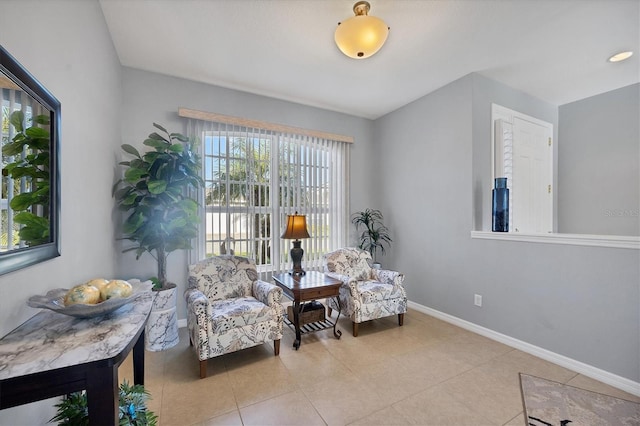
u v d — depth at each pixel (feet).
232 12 6.70
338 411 5.48
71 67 5.01
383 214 13.57
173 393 6.03
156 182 7.82
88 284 3.59
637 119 10.50
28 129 3.54
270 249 11.22
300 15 6.82
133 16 6.83
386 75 9.76
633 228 10.62
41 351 2.73
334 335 8.98
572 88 10.87
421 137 11.54
